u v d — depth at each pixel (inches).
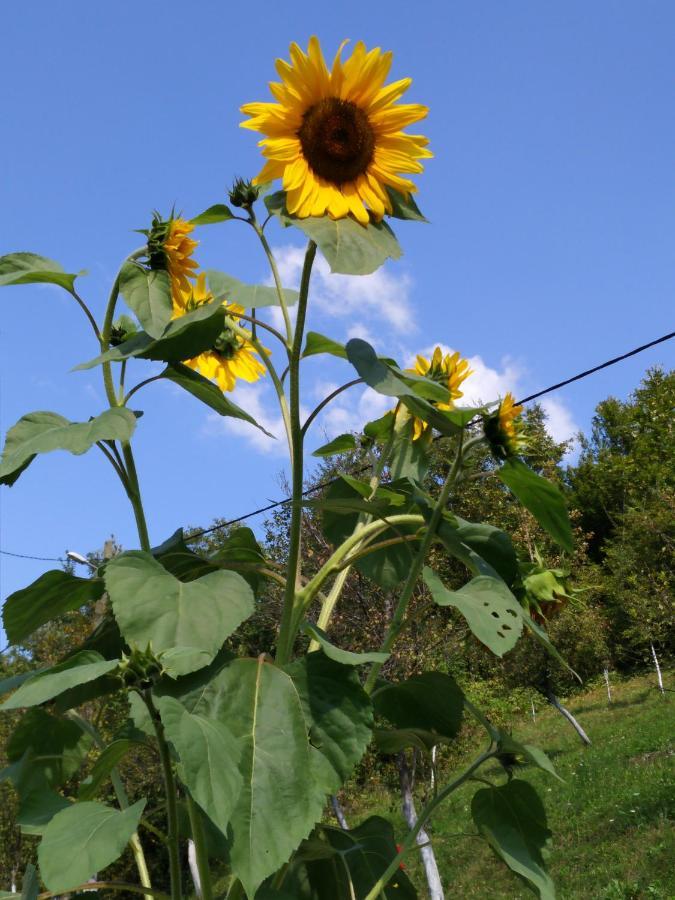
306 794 66.4
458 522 92.7
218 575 72.0
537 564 97.5
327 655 72.5
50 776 88.4
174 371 88.3
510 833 86.7
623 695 811.4
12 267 87.3
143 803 61.7
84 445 73.3
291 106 79.2
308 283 81.3
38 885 68.8
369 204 79.1
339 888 91.3
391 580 106.3
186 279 89.7
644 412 1116.5
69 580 84.8
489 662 497.7
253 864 62.1
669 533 661.9
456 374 107.9
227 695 69.9
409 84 81.2
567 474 1300.4
